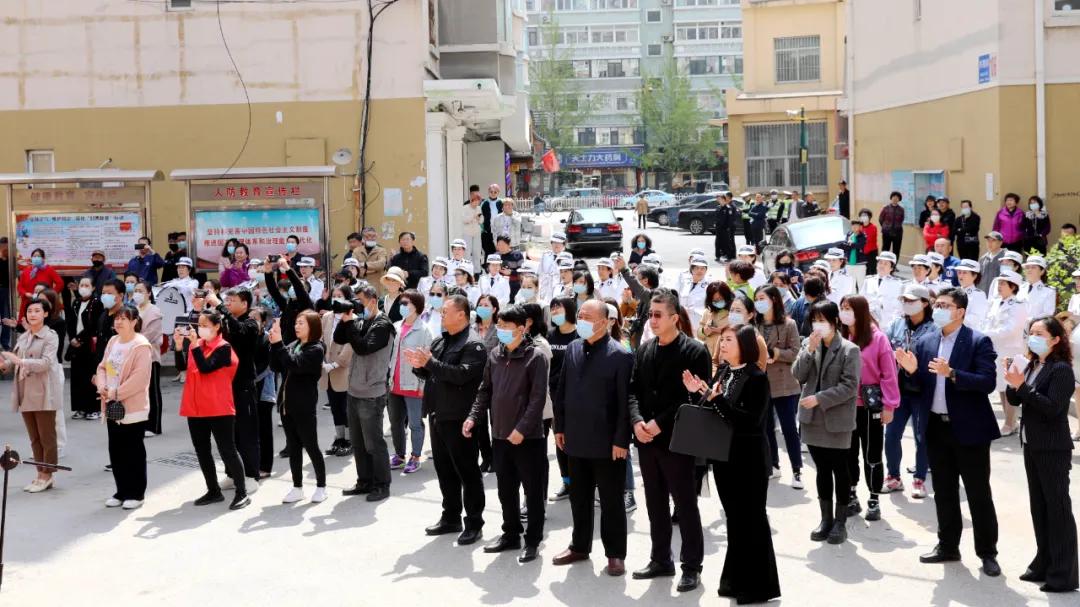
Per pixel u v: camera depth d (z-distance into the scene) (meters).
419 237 20.23
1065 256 14.73
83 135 20.14
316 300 15.71
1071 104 20.73
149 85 20.06
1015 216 20.03
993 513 7.87
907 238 26.67
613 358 7.91
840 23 46.59
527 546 8.34
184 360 10.40
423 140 20.11
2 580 8.02
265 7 19.95
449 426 8.84
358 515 9.72
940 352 8.39
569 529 9.18
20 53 20.08
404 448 11.31
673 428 7.41
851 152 30.89
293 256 17.03
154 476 11.27
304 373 9.99
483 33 22.44
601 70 86.44
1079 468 10.58
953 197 23.70
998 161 21.09
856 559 8.22
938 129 24.42
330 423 13.65
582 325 7.88
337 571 8.21
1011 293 12.32
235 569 8.32
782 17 47.06
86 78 20.08
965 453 7.86
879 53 28.55
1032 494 7.57
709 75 85.38
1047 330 7.36
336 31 19.97
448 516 9.11
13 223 17.94
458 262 14.55
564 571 8.10
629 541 8.84
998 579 7.73
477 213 24.67
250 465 10.58
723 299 10.22
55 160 20.17
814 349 8.79
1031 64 20.83
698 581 7.69
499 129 31.78
